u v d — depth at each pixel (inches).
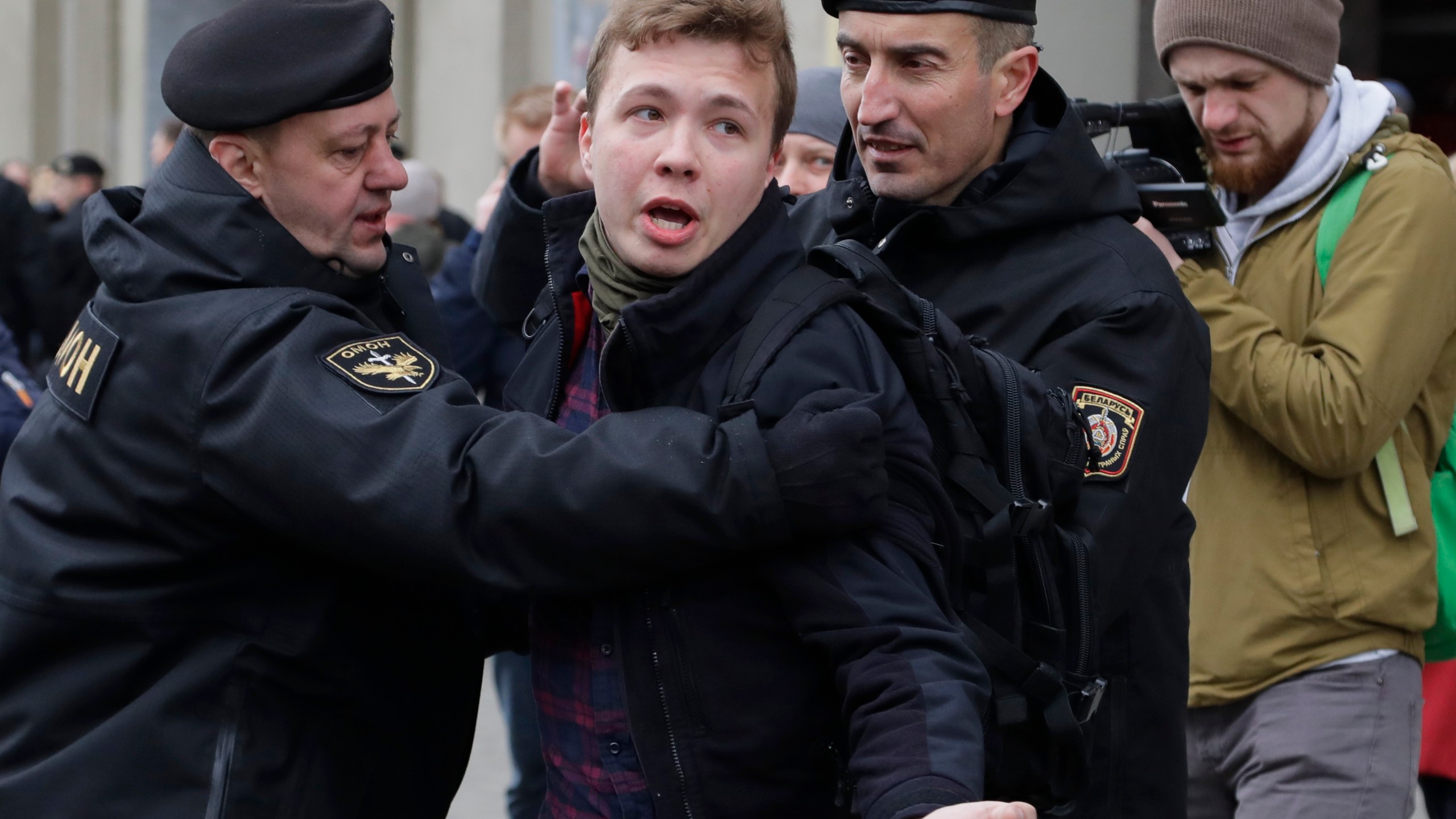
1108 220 127.6
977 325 124.5
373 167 108.0
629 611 98.0
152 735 102.3
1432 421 158.6
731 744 95.8
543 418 104.3
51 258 439.2
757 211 101.0
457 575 96.1
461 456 96.6
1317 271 155.8
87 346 106.4
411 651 111.6
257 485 99.2
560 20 539.8
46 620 105.1
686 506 92.0
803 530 92.7
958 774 85.9
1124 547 116.6
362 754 109.0
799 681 96.8
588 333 108.0
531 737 219.0
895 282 106.5
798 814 97.3
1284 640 154.4
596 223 105.0
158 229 105.7
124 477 103.6
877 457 92.8
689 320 97.5
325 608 105.9
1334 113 158.7
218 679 103.7
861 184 132.4
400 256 119.4
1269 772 155.6
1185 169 166.6
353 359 100.9
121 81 794.2
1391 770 152.1
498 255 145.6
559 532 93.8
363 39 105.7
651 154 97.2
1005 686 100.3
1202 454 160.6
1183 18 157.2
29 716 104.7
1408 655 156.0
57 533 106.5
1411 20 674.2
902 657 90.2
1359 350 147.3
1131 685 123.3
